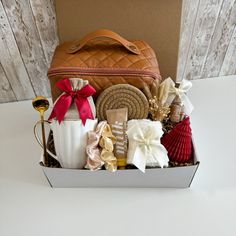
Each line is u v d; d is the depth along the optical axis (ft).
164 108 2.31
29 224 2.02
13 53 2.83
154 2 2.46
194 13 2.85
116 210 2.10
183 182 2.18
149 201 2.16
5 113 3.01
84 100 2.00
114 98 2.15
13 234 1.97
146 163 2.07
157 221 2.04
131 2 2.47
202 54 3.22
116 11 2.52
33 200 2.17
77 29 2.62
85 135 1.99
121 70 2.14
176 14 2.52
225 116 2.91
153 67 2.25
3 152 2.57
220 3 2.83
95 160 1.98
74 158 2.04
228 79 3.43
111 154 2.02
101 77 2.15
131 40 2.56
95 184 2.21
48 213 2.09
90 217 2.06
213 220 2.04
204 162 2.45
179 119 2.43
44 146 2.15
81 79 2.03
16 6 2.55
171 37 2.64
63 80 2.00
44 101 2.18
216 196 2.19
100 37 2.35
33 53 2.89
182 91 2.40
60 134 1.96
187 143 2.10
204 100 3.11
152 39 2.66
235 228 1.99
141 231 1.98
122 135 2.08
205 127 2.78
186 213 2.08
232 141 2.64
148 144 2.03
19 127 2.82
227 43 3.18
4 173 2.38
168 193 2.21
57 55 2.32
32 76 3.06
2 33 2.68
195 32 3.01
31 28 2.72
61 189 2.25
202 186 2.26
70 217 2.06
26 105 3.12
